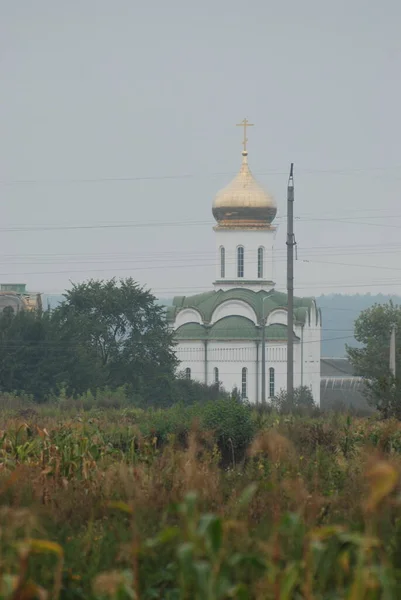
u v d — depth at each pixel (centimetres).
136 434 8350
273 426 8781
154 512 3784
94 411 14362
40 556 3034
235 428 8656
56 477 4916
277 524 2953
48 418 12469
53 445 5803
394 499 3606
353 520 3538
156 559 3164
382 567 2544
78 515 4025
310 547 2633
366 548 2594
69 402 18300
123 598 2508
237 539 3039
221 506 3897
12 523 2881
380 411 10194
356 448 6762
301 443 7631
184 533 2803
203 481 4203
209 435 7756
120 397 19662
